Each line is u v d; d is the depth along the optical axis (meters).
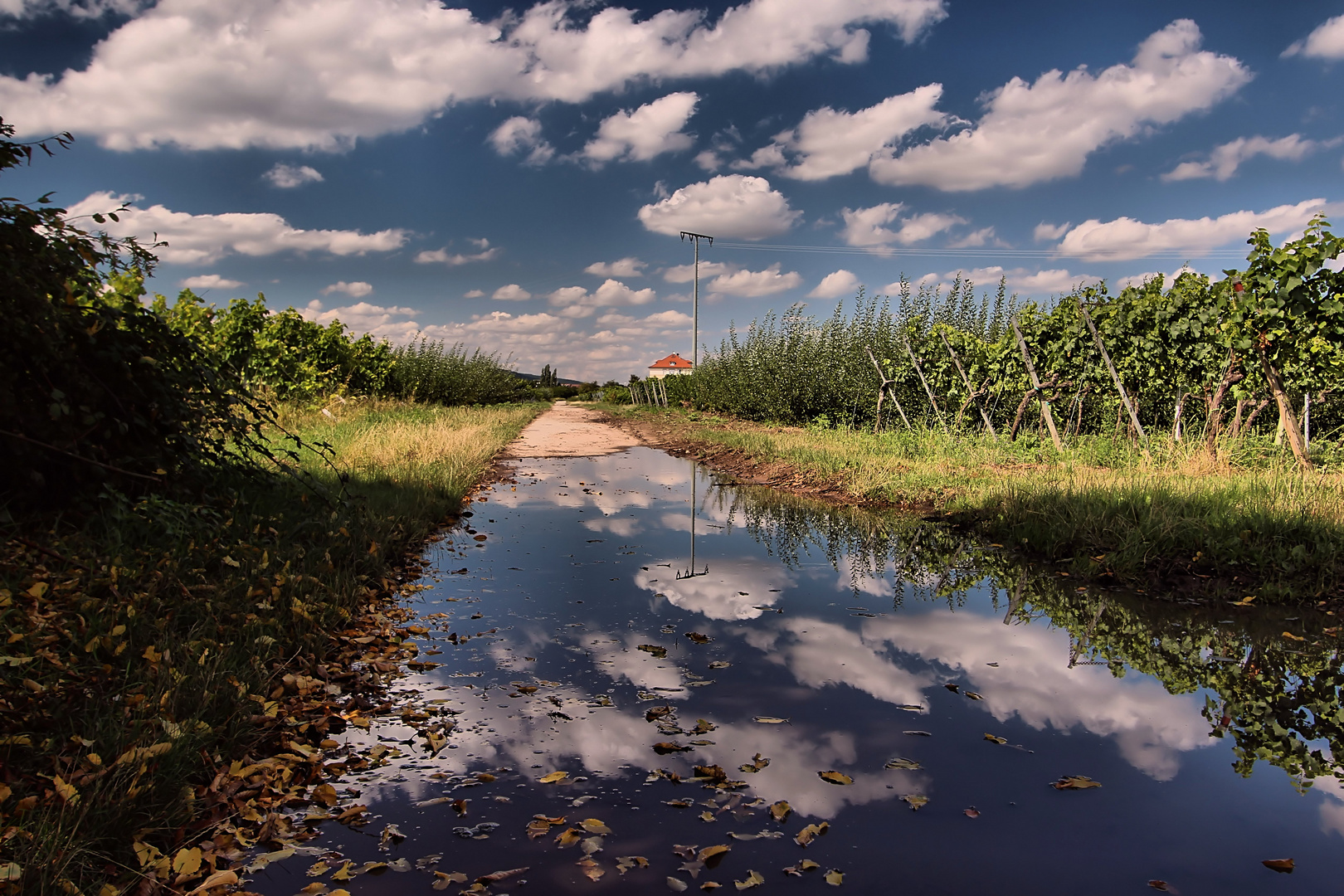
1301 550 4.76
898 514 7.50
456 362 29.31
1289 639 3.88
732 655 3.63
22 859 1.85
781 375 19.08
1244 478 6.84
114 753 2.31
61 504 4.44
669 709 3.03
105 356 4.50
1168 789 2.43
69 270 4.39
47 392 4.29
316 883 1.96
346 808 2.31
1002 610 4.38
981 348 13.69
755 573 5.23
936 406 13.52
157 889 1.92
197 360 5.39
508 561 5.55
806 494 8.89
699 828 2.21
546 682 3.31
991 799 2.37
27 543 3.41
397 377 23.69
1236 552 4.92
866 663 3.55
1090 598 4.61
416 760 2.62
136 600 3.34
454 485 8.20
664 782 2.46
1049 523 6.00
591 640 3.85
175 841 2.12
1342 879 1.97
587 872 2.00
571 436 18.89
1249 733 2.84
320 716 2.91
